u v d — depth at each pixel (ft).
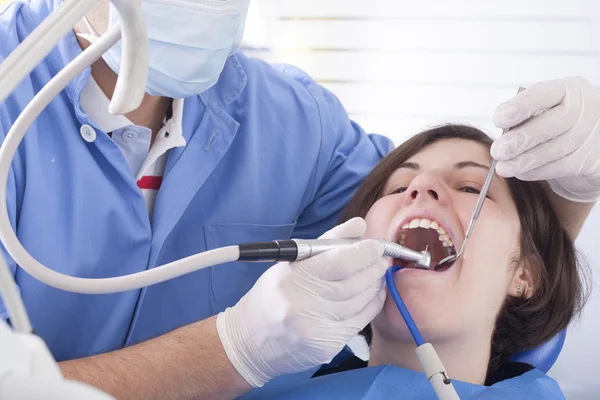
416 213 4.64
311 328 3.77
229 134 5.02
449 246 4.73
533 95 4.42
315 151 5.45
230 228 5.06
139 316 4.74
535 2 7.37
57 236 4.38
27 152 4.28
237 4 4.04
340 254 3.79
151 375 3.99
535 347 5.14
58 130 4.47
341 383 4.43
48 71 4.50
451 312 4.43
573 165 4.52
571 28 7.34
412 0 7.61
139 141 4.65
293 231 5.82
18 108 4.31
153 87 4.19
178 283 4.92
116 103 2.10
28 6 4.64
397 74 7.79
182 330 4.20
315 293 3.79
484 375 4.76
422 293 4.46
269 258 3.54
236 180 5.08
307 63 7.93
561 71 7.46
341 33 7.80
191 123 4.95
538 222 4.91
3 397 1.33
